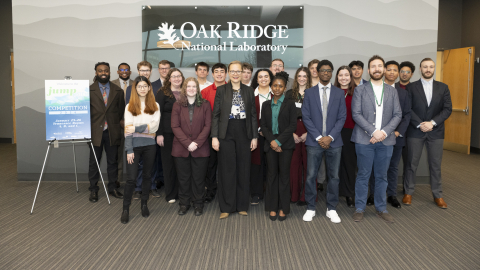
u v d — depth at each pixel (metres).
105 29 4.73
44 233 2.99
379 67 3.12
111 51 4.75
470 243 2.79
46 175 4.84
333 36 4.70
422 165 4.77
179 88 3.75
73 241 2.82
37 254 2.58
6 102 8.44
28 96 4.79
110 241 2.83
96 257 2.54
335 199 3.31
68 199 4.02
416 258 2.53
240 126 3.33
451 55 7.43
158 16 4.71
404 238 2.89
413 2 4.64
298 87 3.70
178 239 2.87
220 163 3.38
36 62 4.75
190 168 3.50
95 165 3.98
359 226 3.17
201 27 4.72
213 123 3.35
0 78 8.39
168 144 3.77
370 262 2.47
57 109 3.71
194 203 3.50
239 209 3.46
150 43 4.73
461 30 7.70
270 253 2.62
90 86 3.93
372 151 3.22
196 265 2.43
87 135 3.80
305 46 4.71
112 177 4.11
